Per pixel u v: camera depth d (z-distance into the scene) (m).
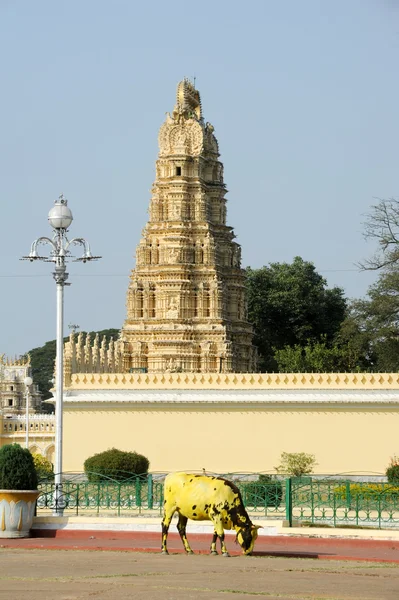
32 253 56.44
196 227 133.88
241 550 45.44
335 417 84.62
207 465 85.31
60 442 56.44
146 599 31.08
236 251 141.88
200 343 130.38
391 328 127.56
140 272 132.88
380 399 83.94
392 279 127.06
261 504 57.28
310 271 183.50
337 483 58.06
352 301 133.50
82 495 61.09
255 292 176.88
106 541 49.19
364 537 48.69
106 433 86.56
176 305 130.50
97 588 33.34
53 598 31.19
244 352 140.25
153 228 133.62
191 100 141.50
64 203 56.97
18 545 47.09
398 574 38.28
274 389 85.81
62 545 46.94
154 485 59.00
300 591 33.25
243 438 85.31
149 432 86.19
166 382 87.25
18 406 186.88
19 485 50.19
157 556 43.09
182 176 134.62
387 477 75.06
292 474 80.50
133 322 131.88
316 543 48.59
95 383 87.81
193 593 32.38
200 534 49.91
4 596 31.58
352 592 33.22
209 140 141.12
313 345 172.12
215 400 85.44
